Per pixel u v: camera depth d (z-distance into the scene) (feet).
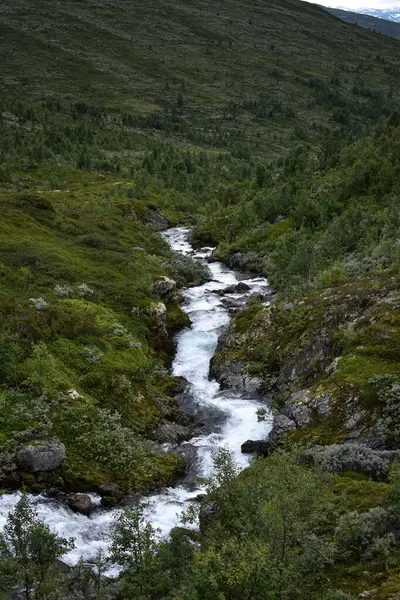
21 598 62.28
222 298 205.26
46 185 430.20
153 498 94.48
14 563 61.67
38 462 93.15
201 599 45.14
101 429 106.11
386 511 62.64
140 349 143.95
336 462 83.35
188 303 200.54
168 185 501.97
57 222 243.40
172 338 169.07
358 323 123.54
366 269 164.14
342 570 57.47
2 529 78.13
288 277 204.54
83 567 72.69
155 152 620.90
